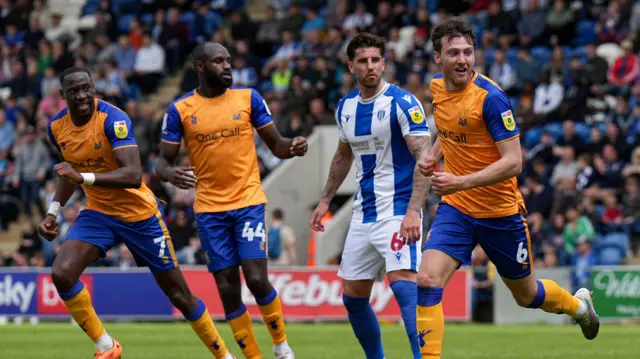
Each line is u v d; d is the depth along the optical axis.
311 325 50.22
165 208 63.91
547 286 24.80
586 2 71.56
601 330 44.56
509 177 21.55
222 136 25.73
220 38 74.69
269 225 62.91
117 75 73.38
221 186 25.88
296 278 52.34
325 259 59.06
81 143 24.97
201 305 25.77
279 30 76.50
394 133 24.88
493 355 32.72
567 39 69.38
